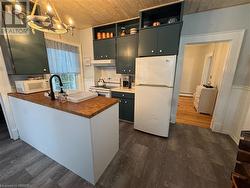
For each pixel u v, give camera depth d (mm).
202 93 3680
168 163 1761
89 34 3457
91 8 2266
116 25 3002
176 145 2189
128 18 2762
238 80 2318
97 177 1473
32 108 1779
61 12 2422
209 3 2072
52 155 1789
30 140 2088
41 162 1755
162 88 2244
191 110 4074
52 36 2869
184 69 6016
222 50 3416
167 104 2266
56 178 1502
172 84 2168
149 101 2420
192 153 1976
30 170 1615
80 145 1384
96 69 3740
